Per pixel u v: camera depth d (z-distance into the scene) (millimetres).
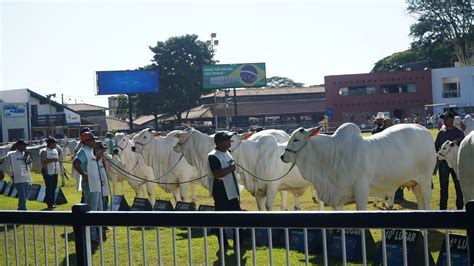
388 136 10500
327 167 10375
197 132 13188
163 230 12305
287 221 3947
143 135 15727
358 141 10188
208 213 4188
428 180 10961
